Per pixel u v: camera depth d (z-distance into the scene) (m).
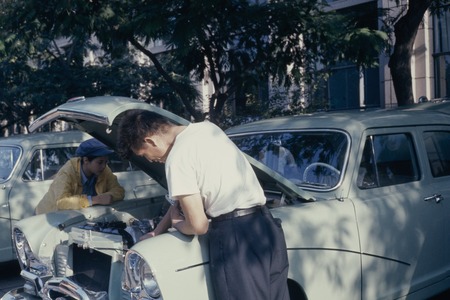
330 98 14.18
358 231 3.75
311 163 4.12
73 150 7.52
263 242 2.96
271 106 11.68
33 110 14.41
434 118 4.77
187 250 3.00
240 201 2.97
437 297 5.28
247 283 2.89
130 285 3.06
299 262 3.40
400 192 4.18
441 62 12.64
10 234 6.82
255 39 8.66
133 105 3.40
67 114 3.59
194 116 9.05
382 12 9.59
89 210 4.36
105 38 8.36
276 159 4.34
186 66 9.02
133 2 8.15
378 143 4.19
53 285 3.60
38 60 14.14
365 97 13.68
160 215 4.55
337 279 3.61
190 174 2.87
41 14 8.20
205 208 3.00
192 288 2.96
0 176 7.11
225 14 7.91
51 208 4.77
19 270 7.34
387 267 3.94
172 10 7.74
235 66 8.94
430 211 4.30
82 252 3.83
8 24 8.65
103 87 13.27
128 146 3.06
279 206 3.74
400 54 8.28
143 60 15.67
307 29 8.47
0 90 13.79
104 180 5.00
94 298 3.37
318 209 3.63
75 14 7.89
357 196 3.91
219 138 3.02
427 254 4.27
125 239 3.55
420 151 4.46
